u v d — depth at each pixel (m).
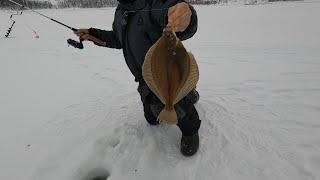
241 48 3.29
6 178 0.96
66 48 3.52
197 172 0.93
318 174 0.88
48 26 6.71
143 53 0.93
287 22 5.94
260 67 2.16
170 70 0.79
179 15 0.75
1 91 1.79
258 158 0.97
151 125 1.16
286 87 1.60
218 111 1.28
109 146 1.05
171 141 1.08
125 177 0.92
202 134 1.10
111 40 1.07
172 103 0.80
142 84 0.98
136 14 0.91
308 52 2.78
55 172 0.97
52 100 1.58
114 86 1.77
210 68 2.20
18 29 6.18
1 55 3.12
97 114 1.33
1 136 1.21
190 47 3.52
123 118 1.25
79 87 1.79
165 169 0.96
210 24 6.22
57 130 1.22
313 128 1.13
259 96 1.47
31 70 2.34
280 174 0.90
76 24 7.17
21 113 1.42
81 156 1.01
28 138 1.18
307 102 1.37
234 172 0.92
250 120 1.20
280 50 3.00
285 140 1.05
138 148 1.03
